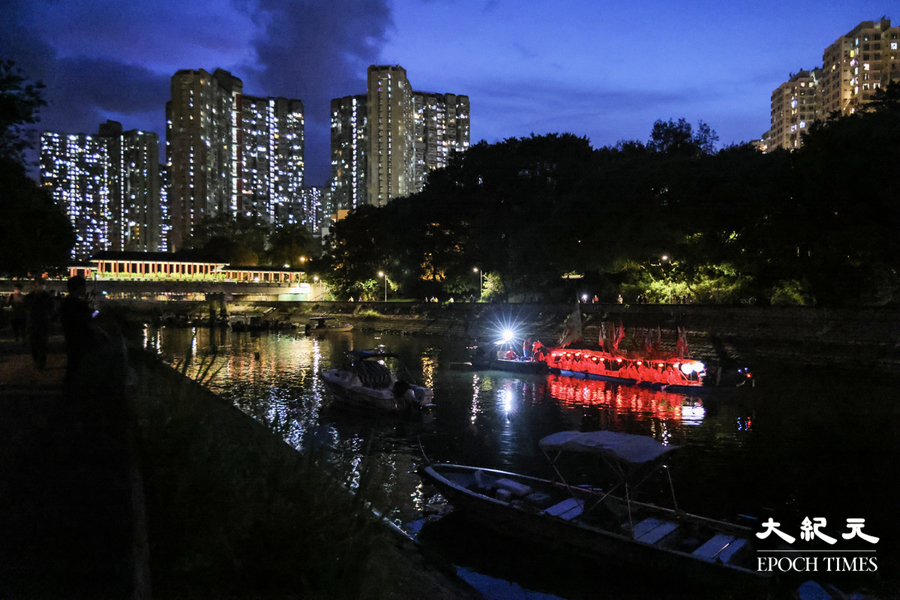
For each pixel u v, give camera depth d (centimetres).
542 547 1098
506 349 4681
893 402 2705
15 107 1998
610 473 1611
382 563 610
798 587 974
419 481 1514
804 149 4422
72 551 297
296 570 492
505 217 7631
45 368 1417
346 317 9475
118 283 10444
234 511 520
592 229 5856
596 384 3384
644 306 5084
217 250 14875
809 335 3881
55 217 3591
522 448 1928
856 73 14838
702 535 1076
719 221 4697
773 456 1859
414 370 4009
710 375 3200
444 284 8575
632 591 971
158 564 437
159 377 797
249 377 3603
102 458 436
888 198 3550
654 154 6412
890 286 3881
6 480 392
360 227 10281
